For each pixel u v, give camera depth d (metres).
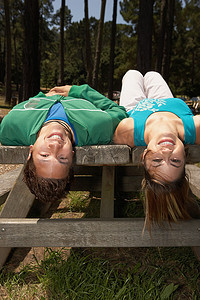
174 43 29.84
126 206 3.57
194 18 25.66
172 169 1.79
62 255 2.46
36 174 1.86
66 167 1.87
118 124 2.35
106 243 2.07
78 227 2.06
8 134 2.17
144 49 8.74
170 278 2.12
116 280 1.97
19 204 2.61
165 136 1.88
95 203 3.79
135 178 3.86
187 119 2.23
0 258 2.26
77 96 2.71
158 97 3.48
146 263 2.33
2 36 37.84
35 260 2.41
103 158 2.09
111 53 14.89
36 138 2.11
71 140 2.12
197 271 2.18
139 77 3.69
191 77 37.94
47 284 2.03
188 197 2.07
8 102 18.66
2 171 4.71
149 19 8.66
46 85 49.91
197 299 1.89
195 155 2.21
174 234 2.03
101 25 15.10
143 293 1.88
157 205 1.89
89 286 1.98
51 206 3.66
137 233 2.04
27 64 8.77
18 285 2.04
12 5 29.11
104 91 42.41
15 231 2.09
